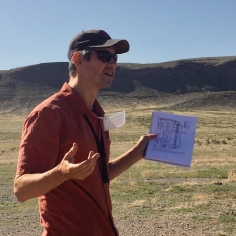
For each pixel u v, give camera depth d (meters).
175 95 172.62
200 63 186.38
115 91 170.25
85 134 2.78
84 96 2.98
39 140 2.57
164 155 3.49
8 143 55.62
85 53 2.92
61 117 2.71
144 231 9.05
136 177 20.64
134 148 3.49
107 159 3.01
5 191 17.47
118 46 3.02
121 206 12.27
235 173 20.33
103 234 2.80
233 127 76.44
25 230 10.02
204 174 20.80
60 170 2.30
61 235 2.70
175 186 16.52
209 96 147.75
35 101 156.75
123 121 3.06
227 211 10.30
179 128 3.55
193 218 9.81
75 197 2.72
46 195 2.73
